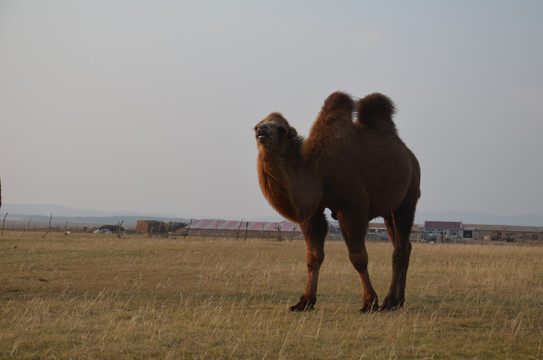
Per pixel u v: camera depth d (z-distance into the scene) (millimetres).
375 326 7156
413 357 5699
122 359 5379
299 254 19969
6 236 29562
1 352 5496
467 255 21078
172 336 6273
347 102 9078
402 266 9617
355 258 8461
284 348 5902
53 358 5336
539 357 5738
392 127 10047
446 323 7504
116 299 9148
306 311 8242
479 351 5930
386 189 9164
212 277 12672
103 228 61250
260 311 8188
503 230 88812
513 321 7422
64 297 9242
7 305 8023
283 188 7719
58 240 24781
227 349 5793
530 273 14523
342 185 8469
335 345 6098
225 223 60938
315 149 8492
